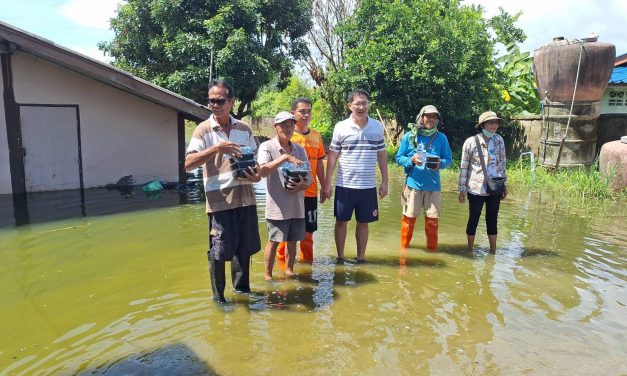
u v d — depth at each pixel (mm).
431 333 3793
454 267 5363
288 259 5051
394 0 15172
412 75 14195
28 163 10141
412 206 5883
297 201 4805
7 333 3746
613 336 3752
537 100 16453
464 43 14289
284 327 3871
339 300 4434
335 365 3301
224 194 4152
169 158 11680
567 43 11570
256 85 18719
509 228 7078
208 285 4781
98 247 6023
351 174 5316
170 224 7285
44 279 4914
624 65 16641
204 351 3471
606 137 12312
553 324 3959
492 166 5770
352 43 16453
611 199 9383
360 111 5223
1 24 8633
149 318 4020
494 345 3605
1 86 9688
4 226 7109
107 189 10750
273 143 4723
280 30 20891
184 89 17812
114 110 10961
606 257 5715
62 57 9148
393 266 5395
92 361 3324
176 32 17953
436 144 5859
